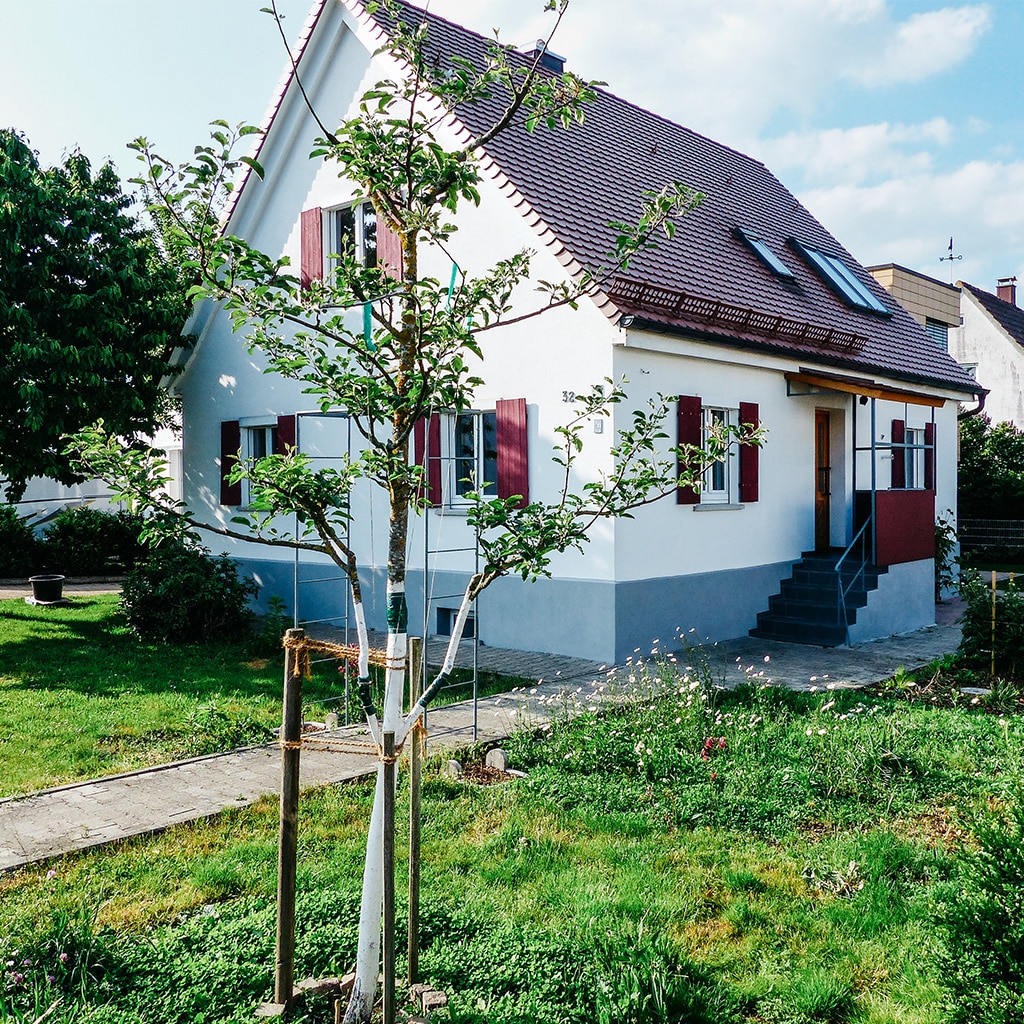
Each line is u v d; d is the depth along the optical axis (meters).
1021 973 3.26
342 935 4.07
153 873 4.91
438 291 3.66
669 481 4.35
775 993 3.90
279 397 14.45
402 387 3.63
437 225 3.69
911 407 16.52
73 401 12.31
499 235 11.20
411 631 12.81
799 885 4.92
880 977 4.05
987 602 10.52
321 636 12.59
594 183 12.78
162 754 7.24
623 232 4.37
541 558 3.75
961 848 3.73
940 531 16.94
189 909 4.52
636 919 4.45
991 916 3.38
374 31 12.17
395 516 3.58
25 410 11.89
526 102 3.98
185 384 16.22
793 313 13.75
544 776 6.48
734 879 4.91
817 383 12.97
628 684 9.39
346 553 3.59
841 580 12.59
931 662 10.98
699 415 11.64
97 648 11.53
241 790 6.27
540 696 9.05
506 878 4.88
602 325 10.48
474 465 12.30
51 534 19.64
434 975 3.80
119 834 5.44
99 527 19.53
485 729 7.77
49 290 12.25
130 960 3.86
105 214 13.42
